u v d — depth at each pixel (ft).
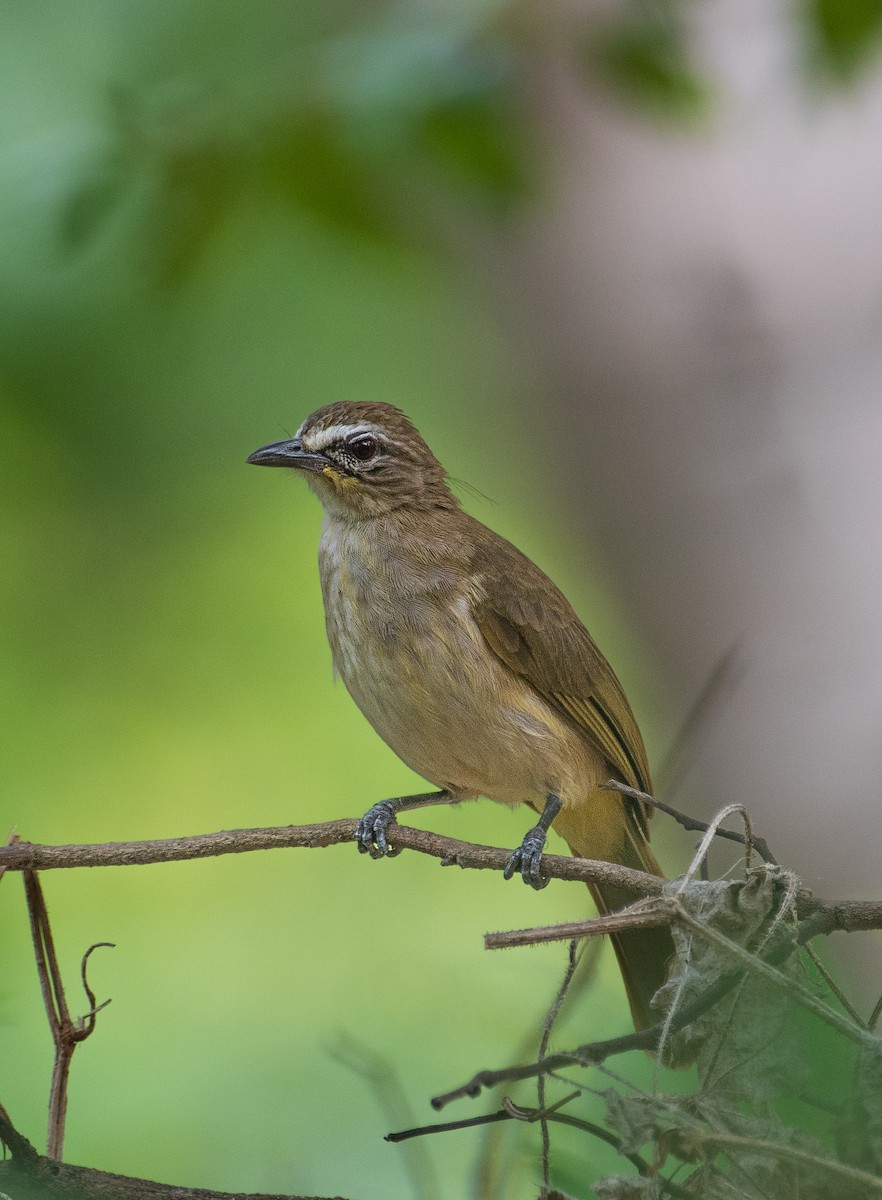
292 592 63.87
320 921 53.01
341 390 63.36
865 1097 20.72
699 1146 20.94
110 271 55.72
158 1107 42.06
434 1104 20.95
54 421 59.77
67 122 55.11
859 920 23.20
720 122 37.52
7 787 59.00
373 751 61.11
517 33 36.24
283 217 41.01
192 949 51.96
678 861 45.03
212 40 55.47
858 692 37.78
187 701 61.57
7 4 56.85
